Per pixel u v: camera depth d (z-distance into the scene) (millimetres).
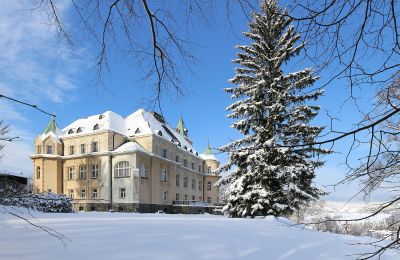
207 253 6848
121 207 43219
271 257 7039
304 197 21172
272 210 21047
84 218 12938
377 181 3494
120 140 47188
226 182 24172
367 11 3188
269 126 20172
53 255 6113
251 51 23047
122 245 7059
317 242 9289
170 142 51438
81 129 48219
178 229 9664
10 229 8633
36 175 47688
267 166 20562
